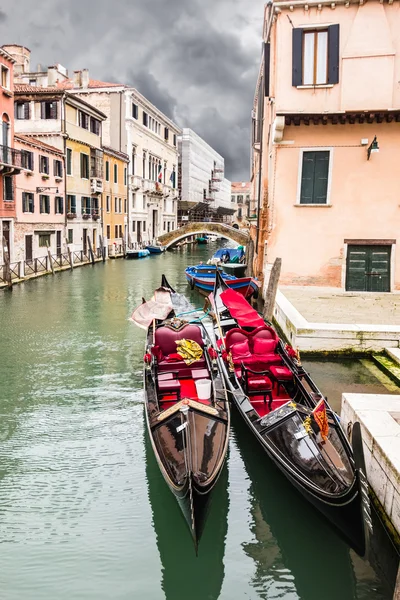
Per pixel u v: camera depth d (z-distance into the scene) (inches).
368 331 404.5
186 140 2600.9
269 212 654.5
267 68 671.1
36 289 814.5
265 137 730.8
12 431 305.6
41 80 1512.1
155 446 228.5
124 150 1560.0
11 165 854.5
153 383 288.2
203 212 2600.9
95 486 249.0
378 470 204.2
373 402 247.4
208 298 547.5
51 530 217.9
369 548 200.2
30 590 186.7
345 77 561.0
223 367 323.6
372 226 601.0
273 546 210.5
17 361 436.8
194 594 185.9
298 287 623.5
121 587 188.5
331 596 185.0
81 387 377.4
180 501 196.4
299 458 219.9
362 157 590.9
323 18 559.2
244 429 287.6
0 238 877.2
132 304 692.1
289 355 318.3
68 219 1171.9
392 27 553.6
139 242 1697.8
